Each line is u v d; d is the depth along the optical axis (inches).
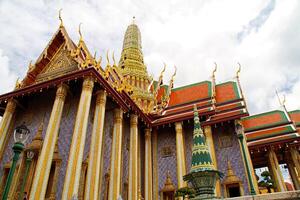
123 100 765.9
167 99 1063.6
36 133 712.4
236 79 1070.4
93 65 697.0
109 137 742.5
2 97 750.5
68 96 722.8
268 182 909.2
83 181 618.5
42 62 799.7
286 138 938.7
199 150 291.1
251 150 959.6
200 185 267.6
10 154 703.1
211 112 862.5
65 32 801.6
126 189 757.9
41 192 522.6
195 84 1107.3
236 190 783.1
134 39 1566.2
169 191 829.2
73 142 569.0
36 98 793.6
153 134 943.0
